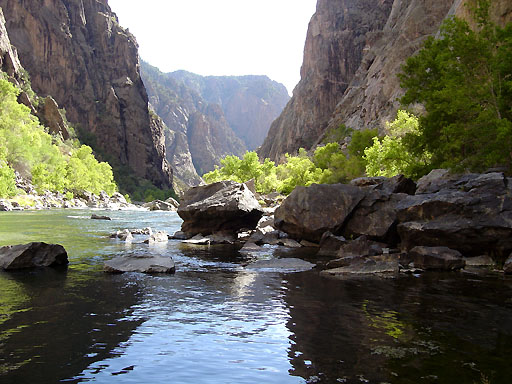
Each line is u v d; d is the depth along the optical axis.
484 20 28.73
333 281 13.66
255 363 6.86
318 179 77.00
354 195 22.98
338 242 21.03
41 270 14.80
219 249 22.03
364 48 174.50
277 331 8.48
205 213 26.56
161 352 7.30
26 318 9.04
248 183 65.69
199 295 11.55
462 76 27.59
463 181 19.36
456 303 10.77
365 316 9.58
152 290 12.04
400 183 24.38
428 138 32.12
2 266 14.93
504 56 25.59
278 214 25.42
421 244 18.25
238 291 12.11
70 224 37.97
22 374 6.25
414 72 34.66
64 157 131.25
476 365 6.76
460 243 17.16
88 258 17.88
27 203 74.88
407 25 120.06
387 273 14.78
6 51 166.75
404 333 8.35
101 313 9.58
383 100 116.31
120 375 6.35
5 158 90.56
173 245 23.38
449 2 114.44
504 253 16.53
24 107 109.94
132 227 36.19
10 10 197.75
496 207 16.78
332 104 192.38
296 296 11.52
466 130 24.14
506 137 21.86
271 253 20.67
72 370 6.46
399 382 6.14
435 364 6.79
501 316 9.59
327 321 9.20
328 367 6.69
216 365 6.78
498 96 25.45
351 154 78.50
